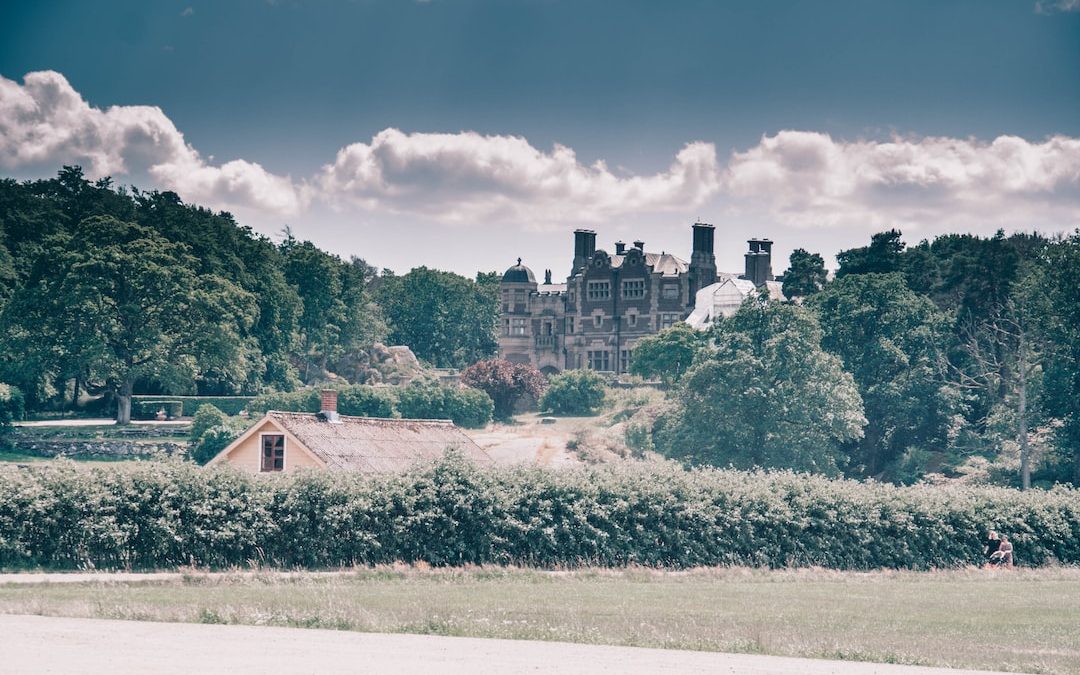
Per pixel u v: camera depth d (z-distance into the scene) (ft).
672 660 96.94
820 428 344.69
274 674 87.45
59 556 158.92
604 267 627.05
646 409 447.42
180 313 436.76
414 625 108.27
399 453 231.50
